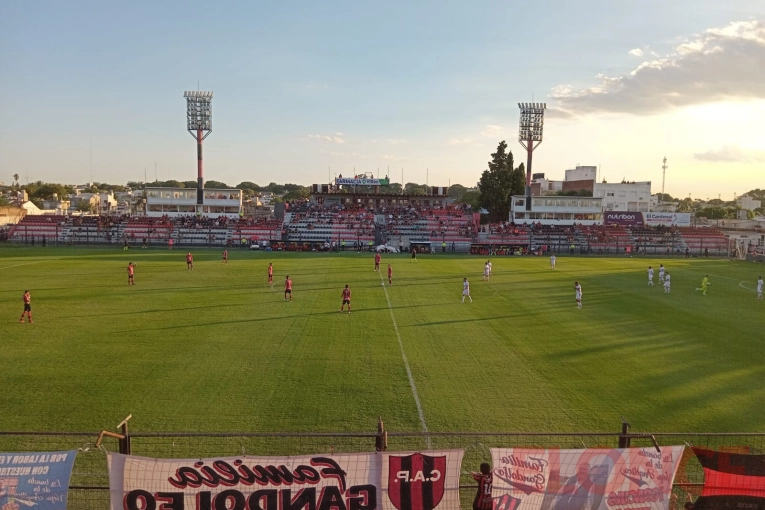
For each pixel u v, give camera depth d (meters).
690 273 54.94
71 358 20.70
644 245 85.75
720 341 25.05
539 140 96.62
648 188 116.56
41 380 18.09
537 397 17.23
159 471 8.84
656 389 18.17
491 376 19.30
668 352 22.98
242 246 81.19
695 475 12.52
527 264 62.44
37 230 85.75
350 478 9.03
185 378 18.47
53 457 8.92
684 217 100.31
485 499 9.22
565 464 9.27
